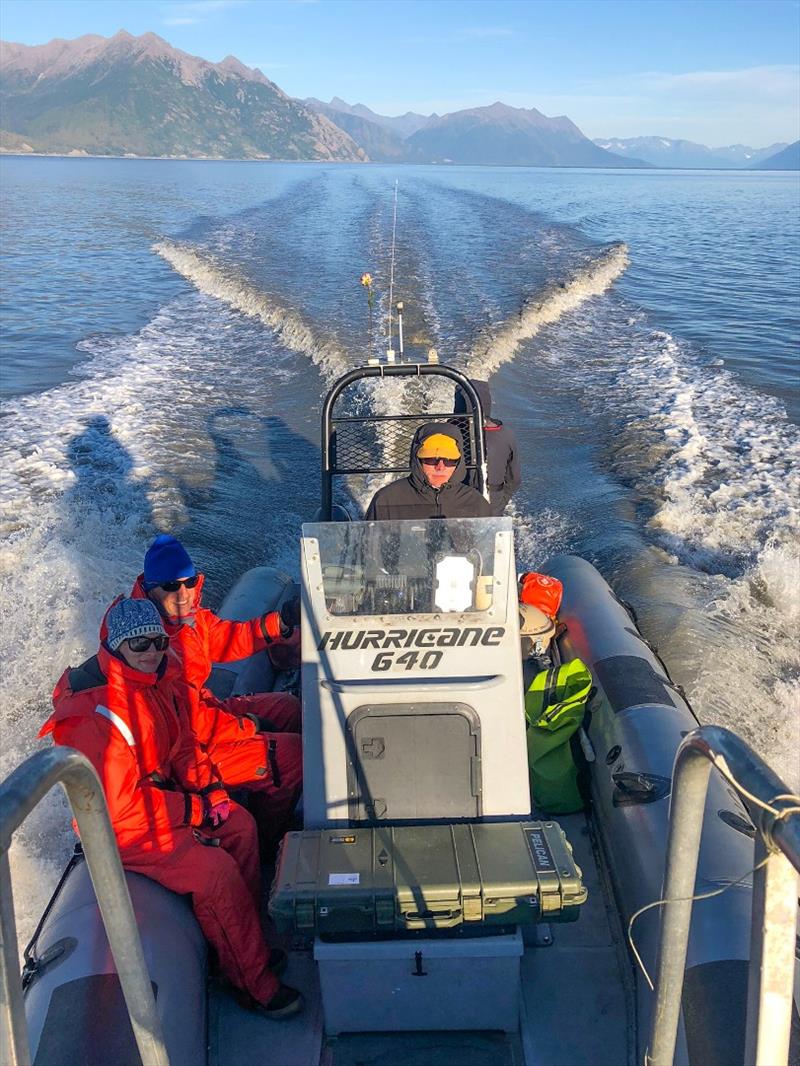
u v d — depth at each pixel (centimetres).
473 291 1455
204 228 2555
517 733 231
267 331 1253
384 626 227
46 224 2895
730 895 227
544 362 1082
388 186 4769
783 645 478
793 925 116
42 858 356
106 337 1272
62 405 927
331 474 349
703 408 896
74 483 714
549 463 757
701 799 130
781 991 118
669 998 142
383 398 880
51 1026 200
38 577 562
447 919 210
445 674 229
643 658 349
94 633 513
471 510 325
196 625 289
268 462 766
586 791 314
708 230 3067
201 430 845
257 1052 227
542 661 368
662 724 301
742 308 1527
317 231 2373
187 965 221
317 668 230
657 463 743
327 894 208
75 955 217
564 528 630
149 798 234
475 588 226
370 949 214
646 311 1464
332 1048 227
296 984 245
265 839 285
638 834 259
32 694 464
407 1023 227
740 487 683
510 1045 227
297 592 463
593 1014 234
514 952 216
